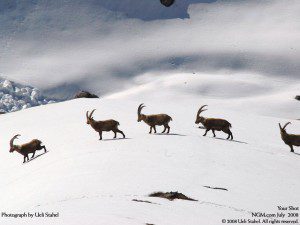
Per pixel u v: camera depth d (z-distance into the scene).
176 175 84.75
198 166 91.94
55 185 83.62
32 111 184.50
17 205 78.62
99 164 92.69
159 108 183.50
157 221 59.19
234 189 80.25
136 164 91.31
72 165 95.06
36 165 104.62
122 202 67.56
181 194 73.88
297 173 97.38
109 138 120.12
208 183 81.75
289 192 82.75
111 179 82.31
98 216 59.41
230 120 173.25
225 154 103.19
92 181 82.50
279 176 92.62
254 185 83.94
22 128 152.12
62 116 165.25
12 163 113.88
